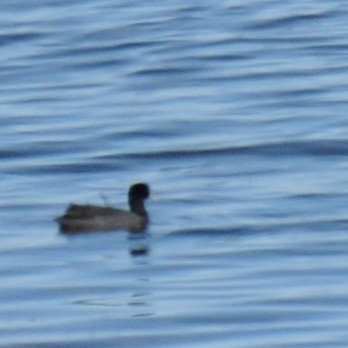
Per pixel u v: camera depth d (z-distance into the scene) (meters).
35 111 41.03
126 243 29.94
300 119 39.53
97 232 30.44
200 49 47.53
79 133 38.56
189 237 30.23
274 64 45.53
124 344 24.80
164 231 30.52
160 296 26.97
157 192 33.28
